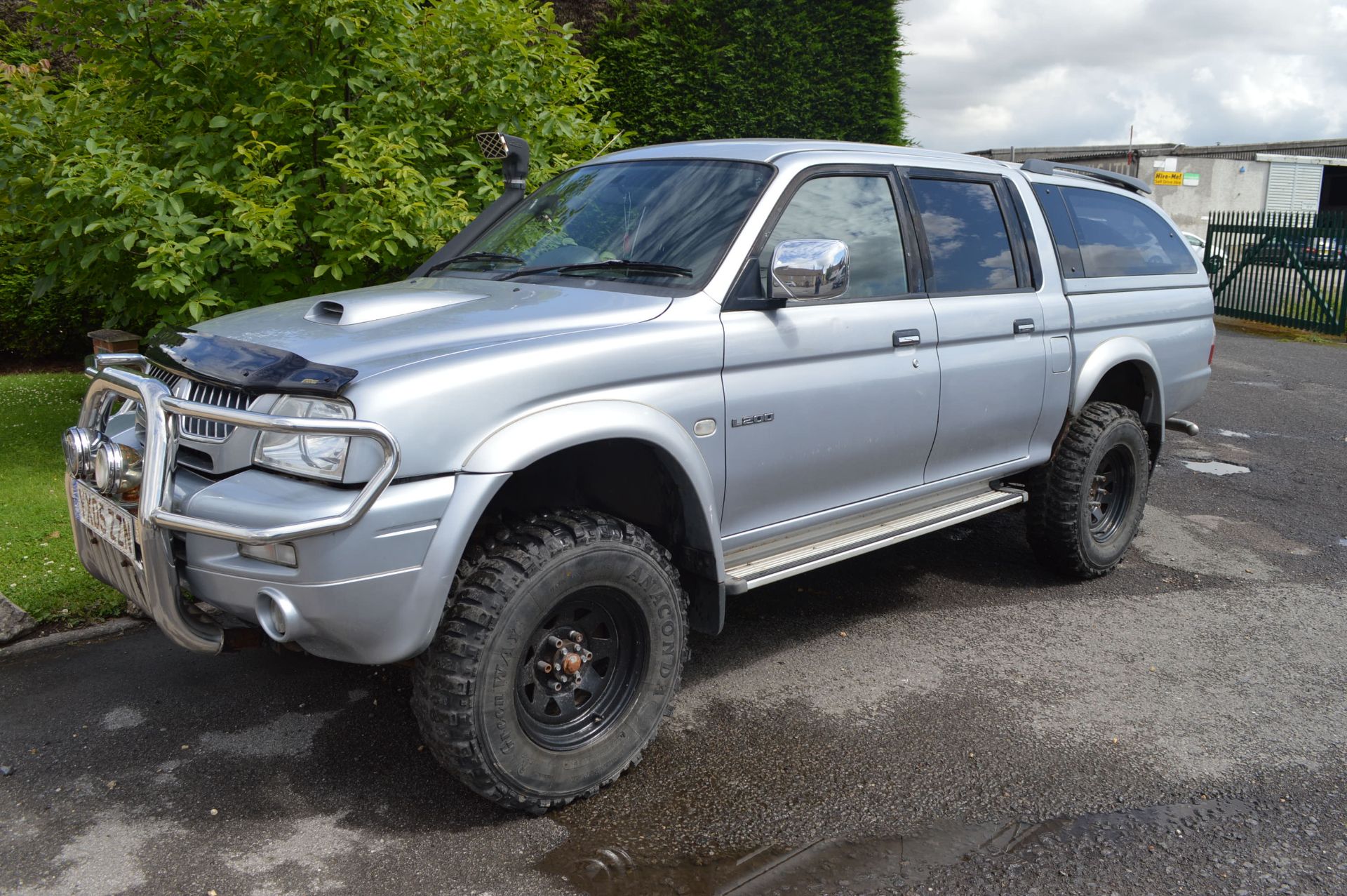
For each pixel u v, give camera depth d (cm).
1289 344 1519
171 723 361
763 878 280
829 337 368
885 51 1209
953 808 317
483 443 280
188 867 280
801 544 390
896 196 415
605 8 1160
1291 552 581
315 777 329
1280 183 3222
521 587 286
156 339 327
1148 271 547
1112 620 476
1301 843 302
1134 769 342
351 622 268
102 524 302
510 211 444
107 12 604
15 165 602
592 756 313
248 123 604
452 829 302
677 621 330
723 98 1149
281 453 274
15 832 295
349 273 602
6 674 395
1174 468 770
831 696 392
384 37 621
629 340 312
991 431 449
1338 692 404
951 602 496
